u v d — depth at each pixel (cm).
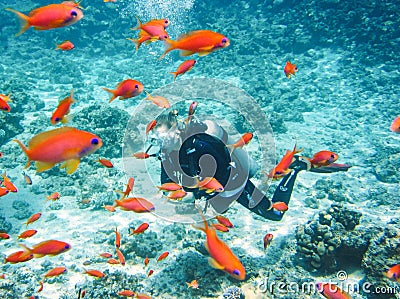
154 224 602
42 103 1226
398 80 1352
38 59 1878
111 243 537
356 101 1274
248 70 1591
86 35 2038
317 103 1309
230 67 1672
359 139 1026
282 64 1667
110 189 722
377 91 1324
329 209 489
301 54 1739
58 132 217
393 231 424
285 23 1955
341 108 1252
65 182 755
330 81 1453
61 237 561
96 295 395
